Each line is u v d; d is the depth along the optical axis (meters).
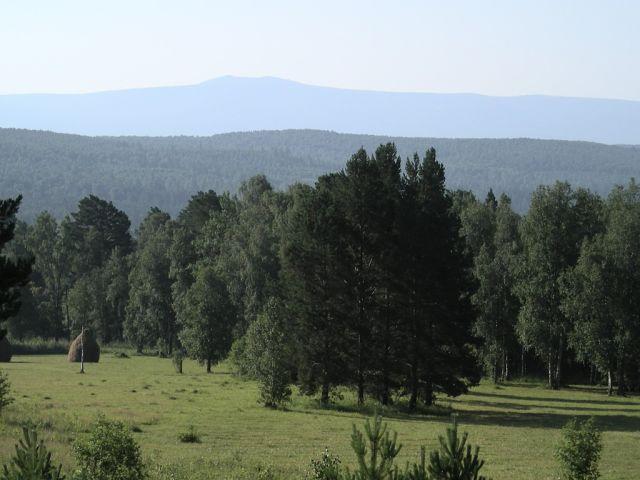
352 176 68.25
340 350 66.56
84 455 24.59
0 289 27.33
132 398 61.53
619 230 88.19
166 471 30.19
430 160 71.75
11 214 28.02
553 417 63.97
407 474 16.94
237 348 85.00
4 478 17.03
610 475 37.06
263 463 33.94
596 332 86.38
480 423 58.78
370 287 68.81
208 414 53.75
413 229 67.88
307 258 67.06
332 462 23.70
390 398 69.69
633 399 82.06
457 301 69.56
